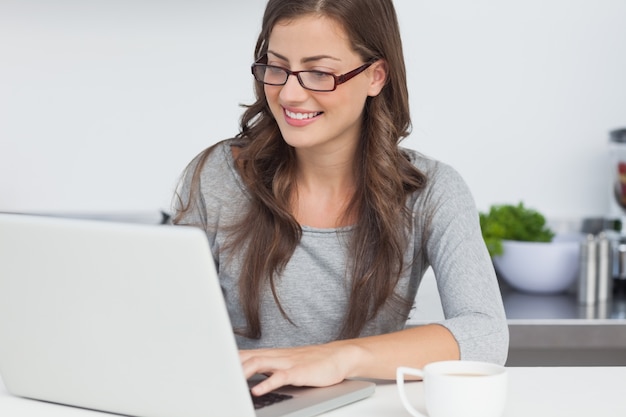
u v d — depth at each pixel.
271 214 1.90
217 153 2.01
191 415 1.31
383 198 1.86
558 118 3.42
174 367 1.29
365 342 1.58
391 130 1.88
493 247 3.14
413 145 3.42
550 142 3.42
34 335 1.40
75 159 3.43
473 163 3.43
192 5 3.38
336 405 1.42
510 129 3.42
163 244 1.22
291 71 1.71
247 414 1.28
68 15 3.38
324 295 1.90
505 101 3.41
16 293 1.38
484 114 3.41
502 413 1.38
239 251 1.92
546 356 2.93
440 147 3.42
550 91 3.41
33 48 3.39
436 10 3.39
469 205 1.91
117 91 3.41
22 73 3.39
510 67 3.40
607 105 3.41
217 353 1.25
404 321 1.96
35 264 1.33
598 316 2.79
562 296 3.14
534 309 2.90
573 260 3.09
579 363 2.93
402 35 3.39
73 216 3.41
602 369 1.68
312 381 1.45
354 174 1.91
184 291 1.24
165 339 1.28
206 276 1.22
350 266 1.89
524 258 3.11
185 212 2.00
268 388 1.41
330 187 1.92
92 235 1.27
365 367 1.53
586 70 3.41
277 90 1.73
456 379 1.28
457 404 1.28
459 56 3.40
